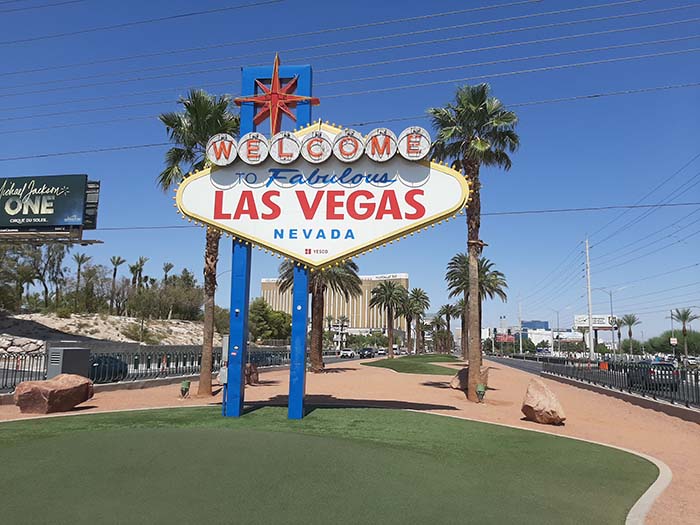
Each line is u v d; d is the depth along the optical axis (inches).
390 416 618.2
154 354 1291.8
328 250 580.4
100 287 2906.0
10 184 1547.7
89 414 603.2
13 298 2076.8
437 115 952.3
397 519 266.4
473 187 927.7
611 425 660.7
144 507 265.0
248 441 381.1
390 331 3144.7
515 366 2513.5
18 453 350.0
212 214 597.0
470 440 494.6
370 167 584.4
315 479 315.9
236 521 252.4
